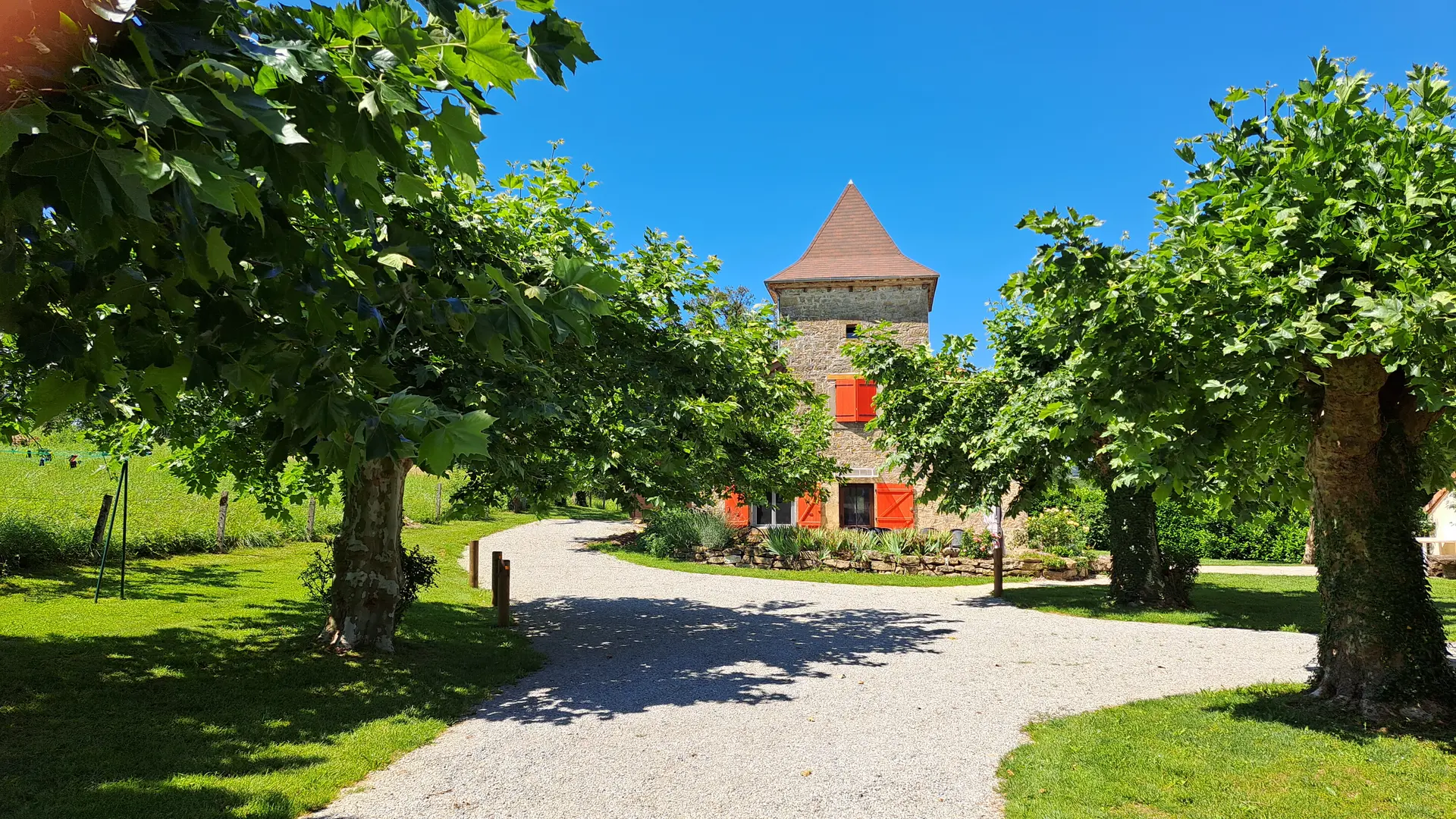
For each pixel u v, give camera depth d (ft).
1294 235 18.54
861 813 16.22
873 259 83.15
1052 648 34.37
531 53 5.90
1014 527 74.64
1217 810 15.53
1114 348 18.47
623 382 28.63
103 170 4.33
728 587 55.06
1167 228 21.20
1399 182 18.44
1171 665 30.73
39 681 23.63
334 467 6.76
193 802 15.80
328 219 7.20
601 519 120.57
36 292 6.32
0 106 4.30
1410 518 21.39
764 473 47.29
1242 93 20.38
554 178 27.73
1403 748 18.53
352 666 27.66
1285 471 27.02
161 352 6.42
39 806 15.15
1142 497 46.88
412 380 19.62
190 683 24.59
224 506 58.90
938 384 48.65
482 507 34.30
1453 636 34.35
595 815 16.02
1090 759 18.75
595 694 26.14
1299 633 37.88
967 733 21.68
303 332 6.60
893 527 74.64
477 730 21.93
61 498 58.49
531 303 6.97
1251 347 17.12
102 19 4.66
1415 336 15.67
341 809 16.21
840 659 31.94
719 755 19.85
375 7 5.31
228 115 4.75
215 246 5.12
